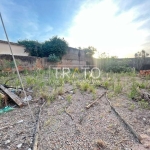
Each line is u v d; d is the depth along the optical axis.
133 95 3.92
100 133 2.00
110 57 13.74
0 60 8.25
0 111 2.90
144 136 1.90
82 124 2.30
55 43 13.05
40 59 11.04
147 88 5.17
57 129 2.11
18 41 11.73
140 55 12.30
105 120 2.46
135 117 2.61
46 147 1.65
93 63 15.62
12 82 5.63
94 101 3.52
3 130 2.10
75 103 3.45
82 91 4.68
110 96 4.03
